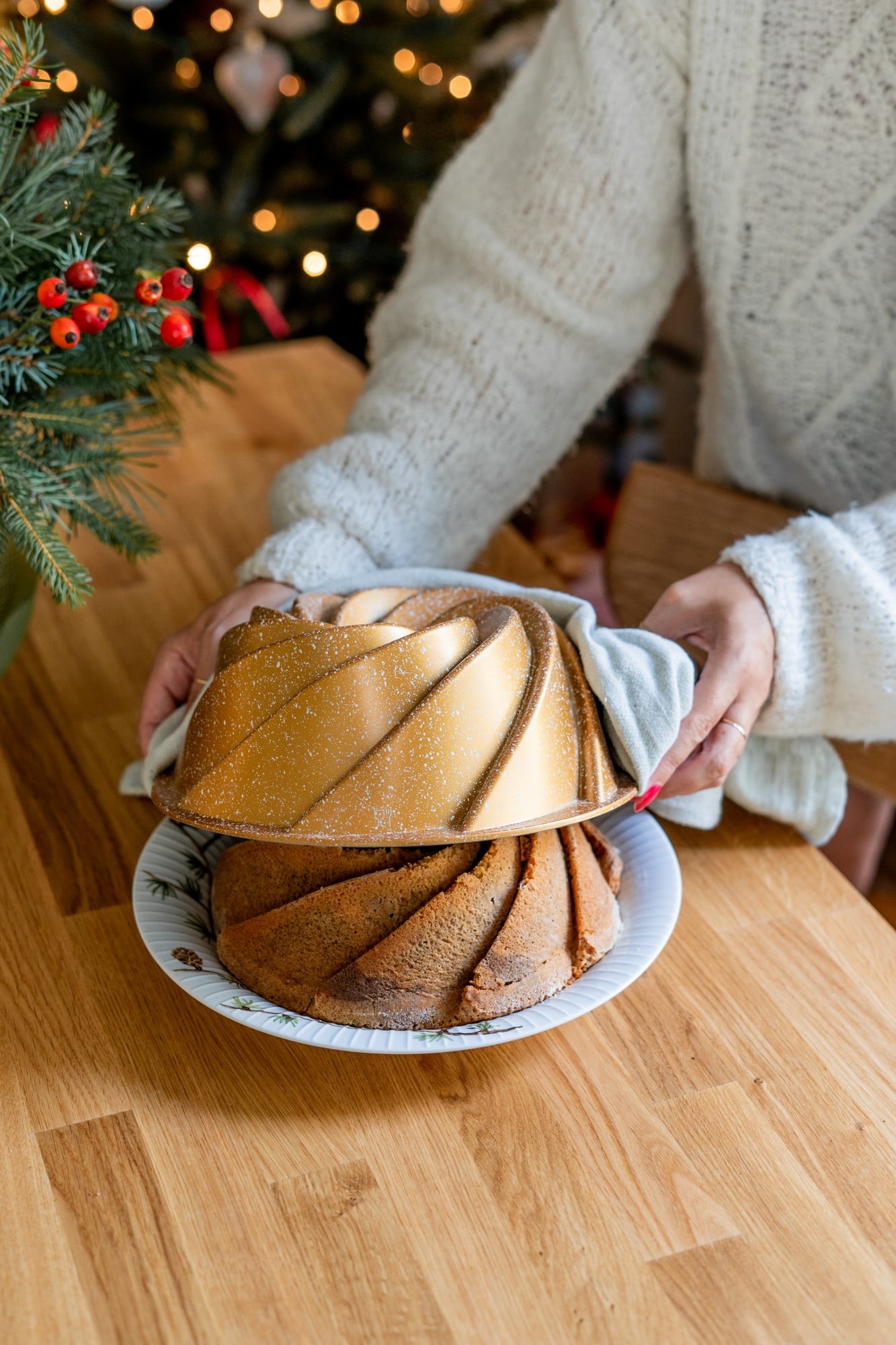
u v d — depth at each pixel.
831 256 1.21
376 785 0.92
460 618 0.99
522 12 2.78
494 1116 0.95
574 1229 0.90
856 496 1.32
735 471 1.40
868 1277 0.88
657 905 1.02
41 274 1.09
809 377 1.27
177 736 1.02
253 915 0.99
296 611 1.01
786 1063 0.98
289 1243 0.89
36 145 1.11
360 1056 0.99
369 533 1.21
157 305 1.10
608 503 3.39
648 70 1.20
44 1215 0.90
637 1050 0.99
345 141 2.89
